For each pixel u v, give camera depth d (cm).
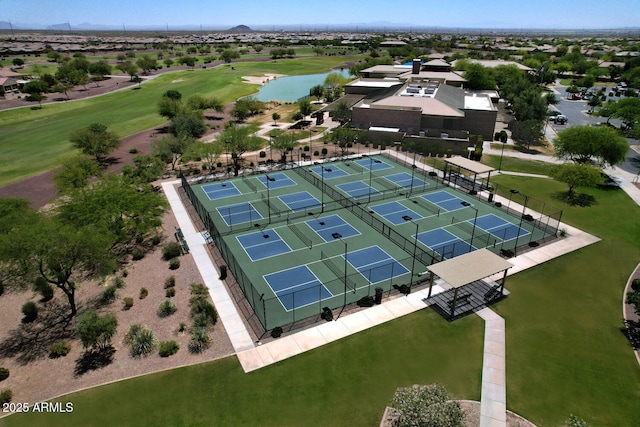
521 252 3400
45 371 2230
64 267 2612
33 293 2916
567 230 3775
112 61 19312
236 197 4581
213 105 8812
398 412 1817
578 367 2258
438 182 4984
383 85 9175
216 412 1992
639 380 2173
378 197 4547
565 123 7988
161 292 2914
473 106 7256
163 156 5428
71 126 7962
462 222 3947
